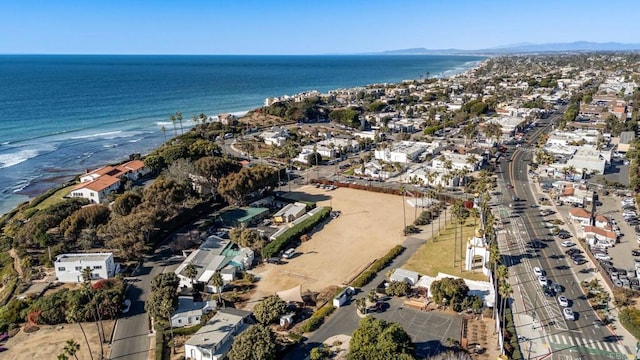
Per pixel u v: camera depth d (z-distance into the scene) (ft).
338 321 331.36
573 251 426.10
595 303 343.05
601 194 581.12
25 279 394.32
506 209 538.47
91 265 390.21
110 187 604.08
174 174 590.96
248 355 269.03
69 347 269.03
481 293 350.64
